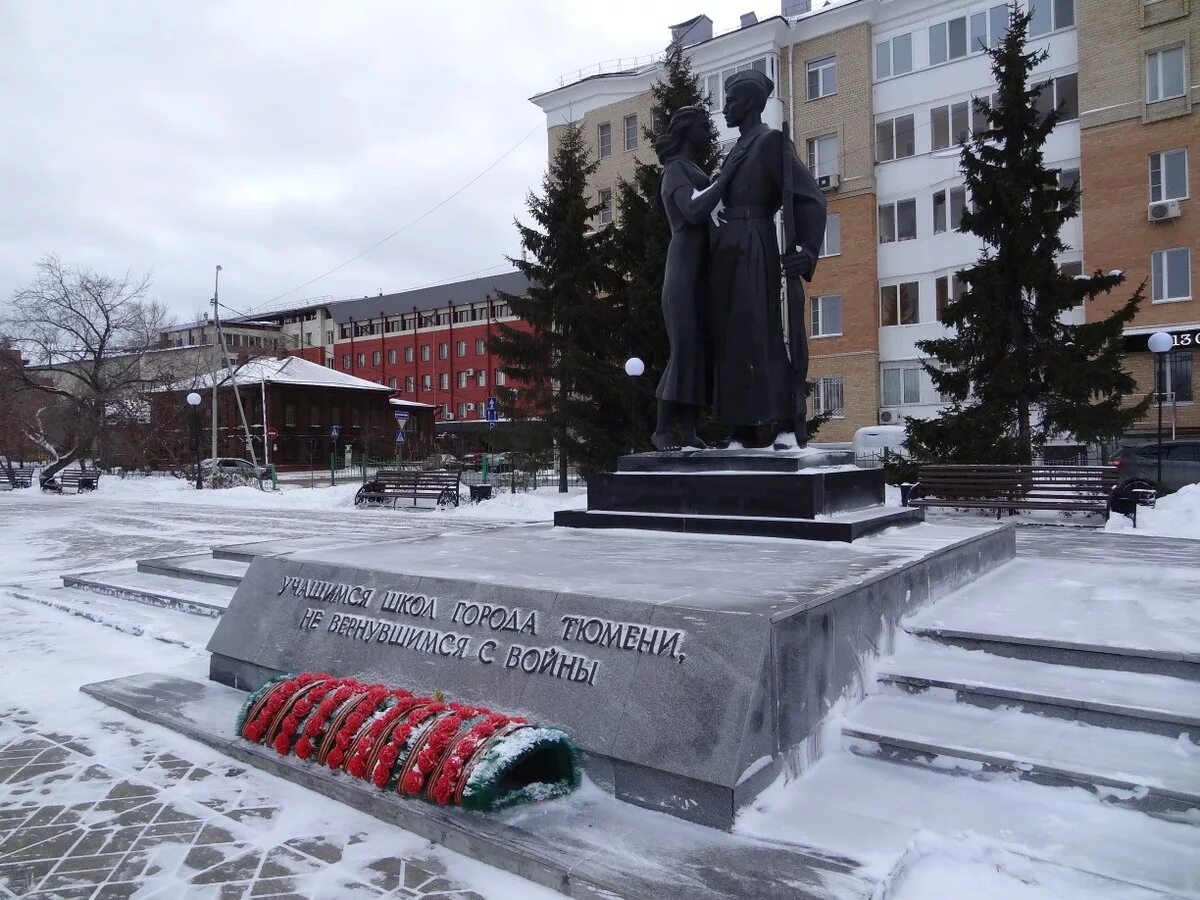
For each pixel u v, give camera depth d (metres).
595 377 21.19
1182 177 24.84
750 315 7.38
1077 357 17.70
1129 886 2.93
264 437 47.47
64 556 12.83
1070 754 3.68
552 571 5.08
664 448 7.81
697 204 7.30
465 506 22.36
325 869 3.25
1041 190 18.12
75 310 35.28
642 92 35.47
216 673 5.71
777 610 3.76
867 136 30.27
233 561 10.23
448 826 3.42
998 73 18.66
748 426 7.59
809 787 3.69
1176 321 24.78
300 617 5.35
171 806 3.83
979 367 18.42
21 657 6.69
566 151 24.42
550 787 3.66
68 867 3.27
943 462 17.64
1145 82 25.23
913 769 3.85
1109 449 20.19
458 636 4.52
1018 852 3.14
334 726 4.14
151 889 3.10
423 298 77.38
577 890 3.00
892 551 5.89
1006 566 7.90
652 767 3.52
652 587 4.43
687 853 3.17
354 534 15.15
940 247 29.36
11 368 34.91
